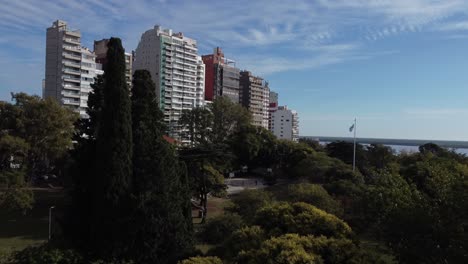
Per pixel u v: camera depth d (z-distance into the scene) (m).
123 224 21.66
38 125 60.97
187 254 21.66
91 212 22.78
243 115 106.88
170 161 24.14
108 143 22.27
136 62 144.38
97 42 141.38
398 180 25.95
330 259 13.35
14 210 46.69
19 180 45.84
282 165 83.62
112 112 22.45
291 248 12.97
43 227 40.12
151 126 24.52
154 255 22.02
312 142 108.00
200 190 46.78
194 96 150.38
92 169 23.45
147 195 22.17
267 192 36.47
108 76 22.72
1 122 59.88
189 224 25.31
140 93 24.97
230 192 64.75
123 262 20.84
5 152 58.56
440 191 19.56
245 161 87.12
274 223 16.28
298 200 31.67
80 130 25.98
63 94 115.69
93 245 21.97
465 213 15.19
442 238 14.65
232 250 15.29
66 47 115.81
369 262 13.45
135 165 23.11
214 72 164.75
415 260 14.88
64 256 20.45
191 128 105.44
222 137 103.50
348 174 49.31
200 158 46.03
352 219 29.52
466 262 13.50
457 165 28.39
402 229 15.68
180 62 143.62
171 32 143.25
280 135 196.38
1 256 21.77
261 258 12.95
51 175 73.81
